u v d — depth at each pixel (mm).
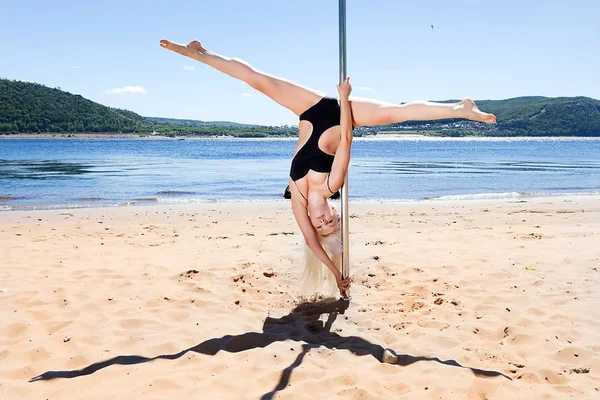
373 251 7867
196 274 6484
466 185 21328
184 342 4371
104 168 29516
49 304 5277
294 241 8844
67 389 3529
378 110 4645
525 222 11453
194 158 43000
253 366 3887
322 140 4789
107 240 9023
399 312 5246
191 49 4855
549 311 5070
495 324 4816
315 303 5555
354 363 4016
